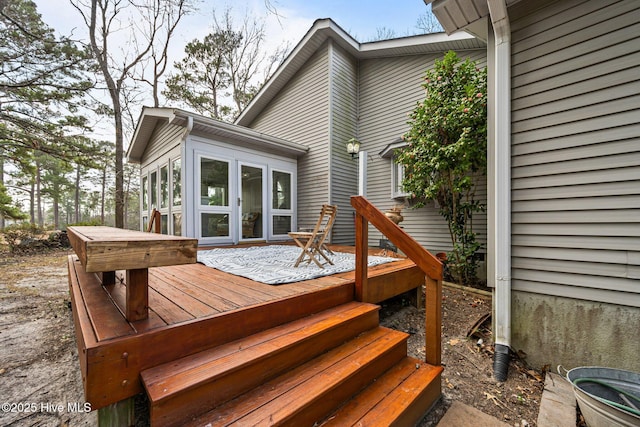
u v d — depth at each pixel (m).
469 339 2.67
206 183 5.30
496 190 2.47
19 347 2.46
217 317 1.48
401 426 1.44
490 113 2.67
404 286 3.12
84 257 1.07
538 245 2.33
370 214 2.19
